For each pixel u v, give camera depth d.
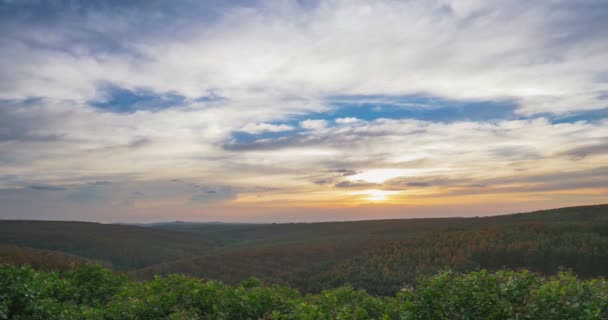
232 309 11.90
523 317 8.34
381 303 11.82
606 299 8.45
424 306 8.92
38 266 35.06
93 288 15.84
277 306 12.23
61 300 14.21
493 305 8.69
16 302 12.16
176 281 14.84
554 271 40.75
